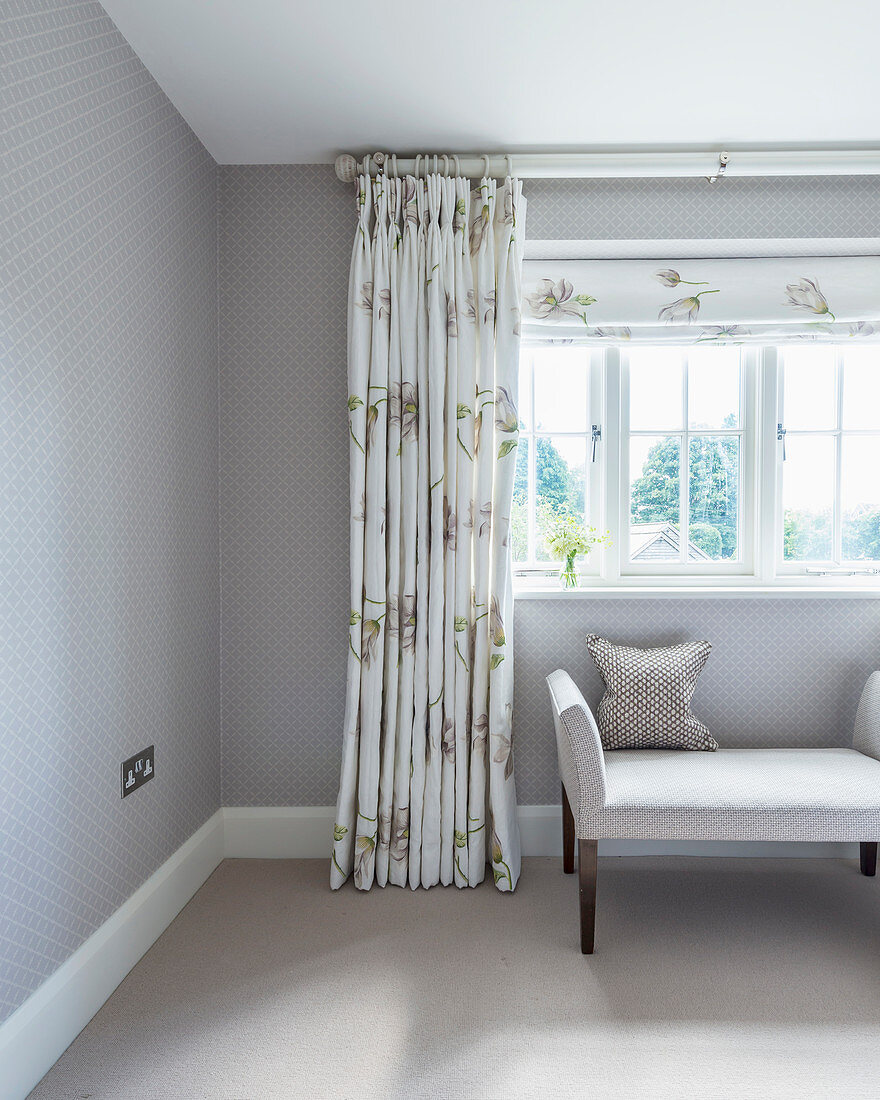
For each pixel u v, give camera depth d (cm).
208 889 266
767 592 291
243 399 289
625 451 309
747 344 298
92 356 193
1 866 158
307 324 288
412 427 268
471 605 272
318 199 287
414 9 199
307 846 293
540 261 296
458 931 238
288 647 292
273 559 291
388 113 251
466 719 267
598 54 219
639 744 268
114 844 207
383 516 267
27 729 167
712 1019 195
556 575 310
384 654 270
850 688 294
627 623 295
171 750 246
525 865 287
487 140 268
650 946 229
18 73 161
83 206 188
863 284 292
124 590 212
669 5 198
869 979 212
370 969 216
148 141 226
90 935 195
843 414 308
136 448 219
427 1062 179
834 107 247
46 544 173
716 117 253
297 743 293
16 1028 162
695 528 311
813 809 220
